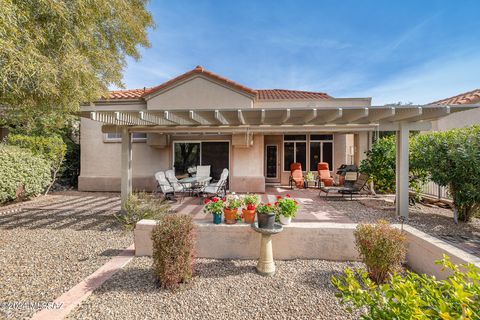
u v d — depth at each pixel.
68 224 6.70
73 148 13.02
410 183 8.01
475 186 6.04
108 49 7.01
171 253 3.44
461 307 1.53
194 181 9.77
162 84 11.10
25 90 4.43
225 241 4.54
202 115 6.44
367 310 2.99
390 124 7.23
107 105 11.80
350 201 9.63
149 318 2.88
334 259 4.46
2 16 3.31
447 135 6.78
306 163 14.42
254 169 11.44
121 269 4.06
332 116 6.37
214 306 3.10
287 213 4.54
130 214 6.43
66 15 4.37
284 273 3.97
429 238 3.93
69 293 3.31
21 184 9.23
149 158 11.98
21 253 4.76
